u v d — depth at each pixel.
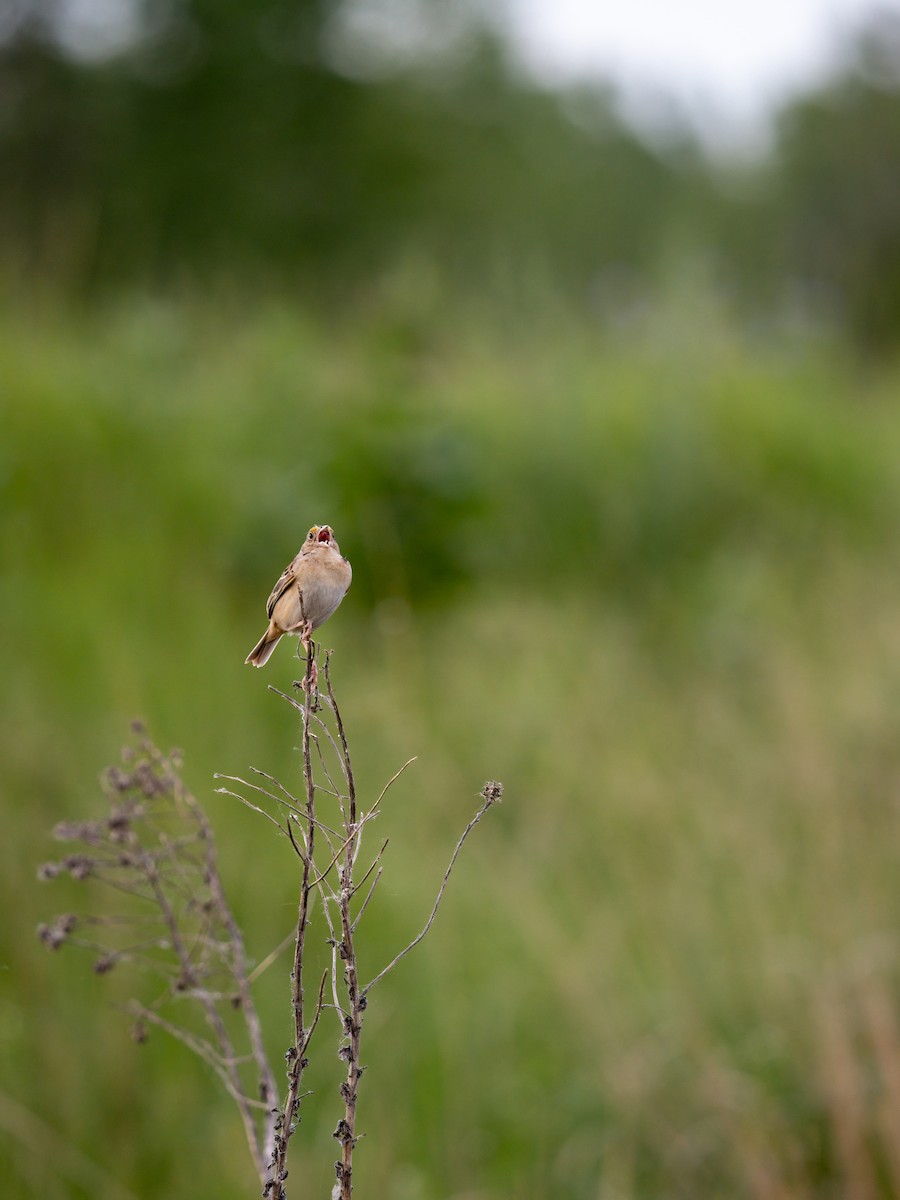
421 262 19.16
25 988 7.48
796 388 19.73
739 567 14.44
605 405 17.36
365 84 38.00
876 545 15.91
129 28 35.69
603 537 15.09
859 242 44.62
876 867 8.97
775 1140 7.16
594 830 9.73
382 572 12.71
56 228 20.50
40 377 14.62
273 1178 3.75
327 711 10.30
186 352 16.92
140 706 10.04
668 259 21.17
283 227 34.00
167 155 33.94
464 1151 7.07
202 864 5.07
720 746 10.85
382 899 8.27
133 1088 7.12
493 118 41.41
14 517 12.71
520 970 8.23
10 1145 6.76
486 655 12.49
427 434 13.87
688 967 8.31
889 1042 7.11
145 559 12.53
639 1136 7.19
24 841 8.39
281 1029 7.38
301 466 13.33
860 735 10.65
